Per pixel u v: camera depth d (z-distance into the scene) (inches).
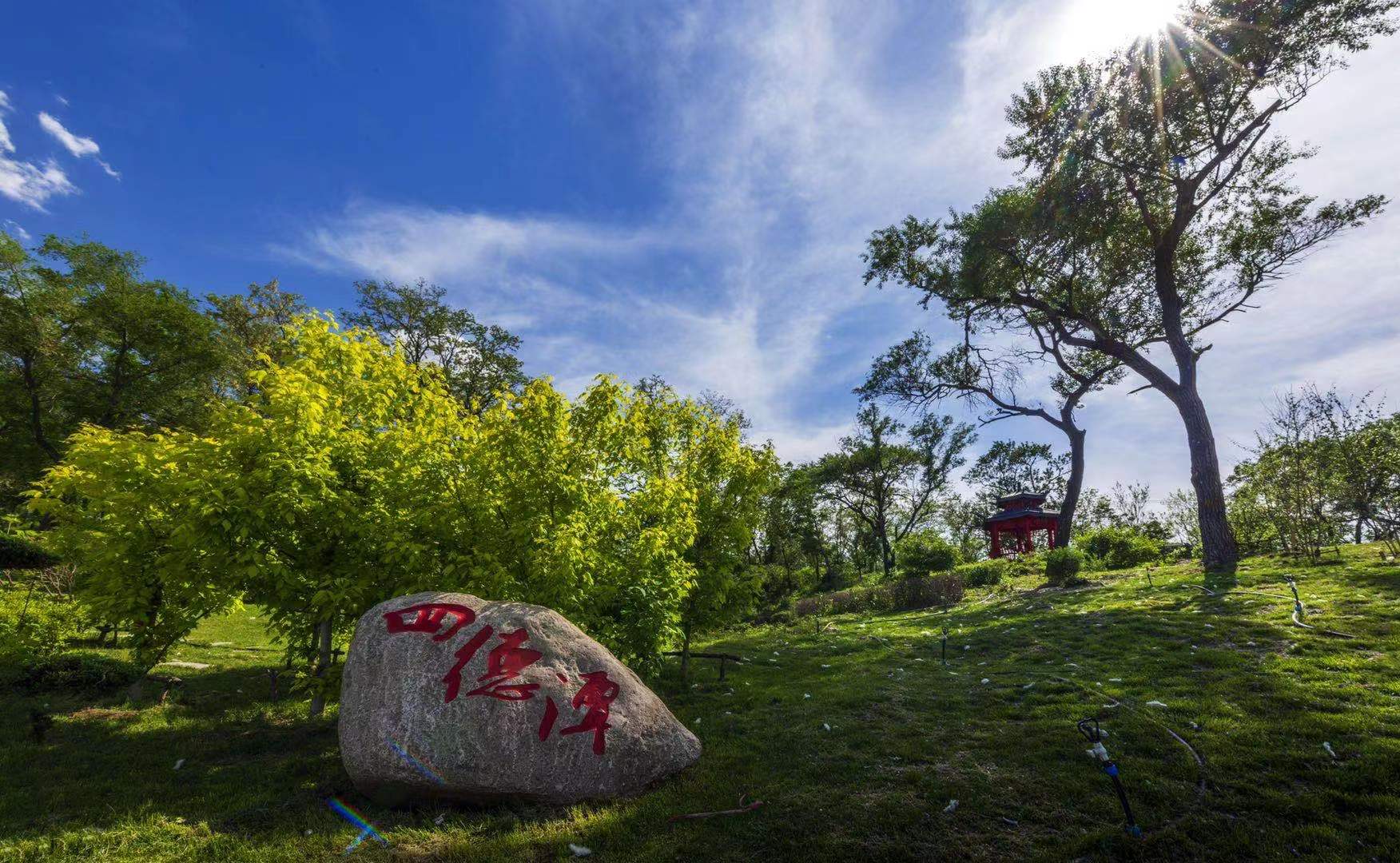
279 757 267.6
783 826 185.2
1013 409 1195.3
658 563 350.6
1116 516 1710.1
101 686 359.9
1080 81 729.6
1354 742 209.5
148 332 1089.4
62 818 203.8
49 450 1067.3
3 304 999.6
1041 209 774.5
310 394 290.4
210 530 266.2
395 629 231.3
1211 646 346.0
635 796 217.3
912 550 979.3
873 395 1198.9
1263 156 766.5
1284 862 151.5
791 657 476.4
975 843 170.9
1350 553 568.7
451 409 357.1
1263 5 653.9
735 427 444.1
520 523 292.2
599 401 335.6
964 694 314.3
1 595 404.5
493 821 198.2
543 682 227.6
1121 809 181.6
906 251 887.7
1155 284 821.9
